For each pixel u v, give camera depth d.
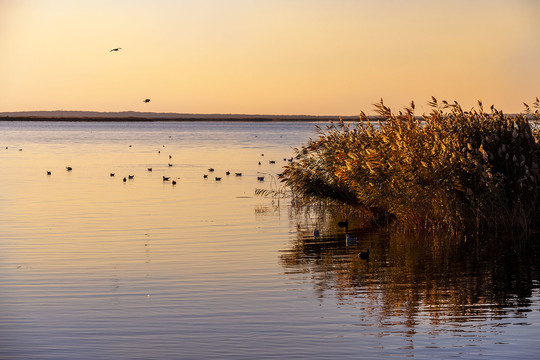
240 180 46.66
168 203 33.44
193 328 13.09
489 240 22.05
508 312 13.91
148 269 18.16
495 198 23.06
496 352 11.62
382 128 25.80
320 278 17.06
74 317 13.83
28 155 79.75
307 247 21.45
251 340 12.37
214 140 133.25
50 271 17.95
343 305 14.56
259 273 17.66
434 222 24.00
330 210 30.16
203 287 16.17
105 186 42.72
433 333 12.64
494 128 24.33
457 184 22.80
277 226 25.94
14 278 17.16
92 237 23.36
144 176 50.38
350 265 18.66
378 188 24.52
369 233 24.12
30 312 14.17
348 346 12.00
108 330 12.99
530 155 23.66
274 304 14.67
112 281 16.80
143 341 12.38
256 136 161.12
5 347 12.09
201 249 21.08
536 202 23.50
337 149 27.06
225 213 29.66
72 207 31.86
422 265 18.59
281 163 64.06
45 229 25.19
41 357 11.61
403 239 22.75
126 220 27.50
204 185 43.12
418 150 23.91
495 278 16.94
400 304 14.62
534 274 17.34
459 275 17.33
